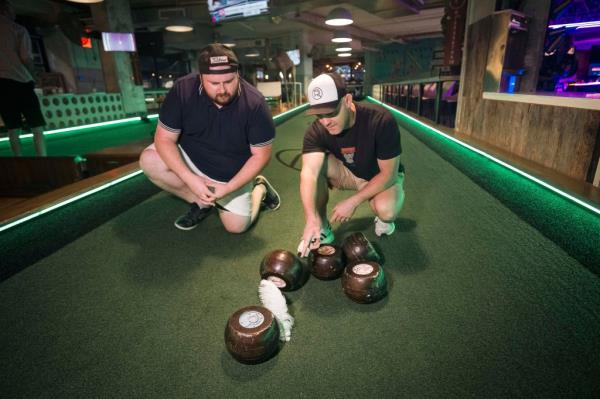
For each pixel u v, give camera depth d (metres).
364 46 23.56
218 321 1.49
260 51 23.56
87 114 9.76
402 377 1.18
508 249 2.06
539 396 1.09
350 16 9.84
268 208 2.80
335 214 1.80
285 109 12.05
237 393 1.14
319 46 24.73
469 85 5.75
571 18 4.85
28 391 1.17
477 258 1.96
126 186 3.39
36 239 2.29
